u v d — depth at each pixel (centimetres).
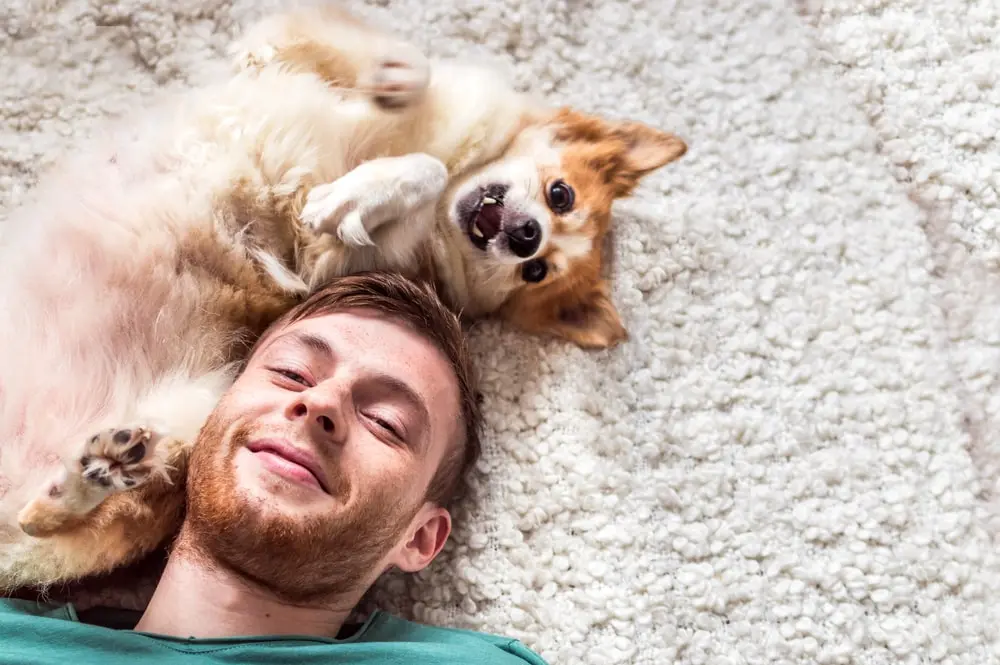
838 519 207
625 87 237
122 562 183
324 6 208
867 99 238
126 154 195
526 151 212
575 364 218
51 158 220
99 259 189
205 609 171
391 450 174
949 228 229
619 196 221
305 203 196
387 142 205
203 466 170
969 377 219
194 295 194
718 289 224
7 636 156
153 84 228
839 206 230
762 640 200
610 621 201
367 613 201
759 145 234
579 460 211
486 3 235
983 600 202
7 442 176
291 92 195
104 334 189
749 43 240
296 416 165
